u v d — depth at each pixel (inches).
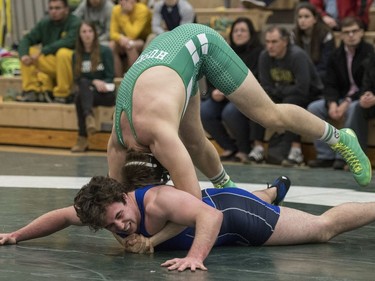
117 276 159.9
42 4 549.3
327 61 372.2
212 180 224.5
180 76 187.3
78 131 431.5
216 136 393.1
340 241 199.9
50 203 261.3
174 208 170.1
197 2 493.7
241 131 383.2
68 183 312.0
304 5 385.7
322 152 363.6
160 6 433.4
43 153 430.9
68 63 446.9
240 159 386.0
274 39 365.7
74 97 441.1
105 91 419.5
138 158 178.2
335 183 311.9
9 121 470.9
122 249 187.9
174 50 191.5
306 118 214.8
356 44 358.0
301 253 183.9
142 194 174.9
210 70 202.4
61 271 165.0
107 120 434.0
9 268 167.9
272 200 210.7
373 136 366.6
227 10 450.6
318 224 193.9
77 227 218.5
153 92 179.9
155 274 161.2
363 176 229.0
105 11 467.2
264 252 184.2
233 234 187.0
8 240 193.0
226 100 387.5
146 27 451.2
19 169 360.2
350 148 227.3
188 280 156.2
